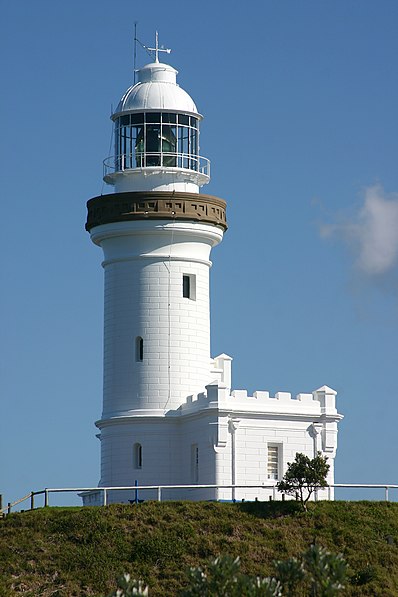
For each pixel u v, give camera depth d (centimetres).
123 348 9369
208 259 9581
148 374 9288
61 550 7781
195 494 8875
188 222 9356
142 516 8050
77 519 8000
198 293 9450
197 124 9725
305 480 8250
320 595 5972
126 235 9369
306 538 7969
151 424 9212
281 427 8956
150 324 9331
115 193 9369
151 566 7669
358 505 8338
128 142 9588
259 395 8950
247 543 7838
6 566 7669
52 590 7481
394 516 8294
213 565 5900
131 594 5659
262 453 8894
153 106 9562
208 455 8850
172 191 9356
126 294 9388
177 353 9319
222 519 8056
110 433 9338
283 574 5947
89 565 7656
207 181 9669
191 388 9325
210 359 9538
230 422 8812
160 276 9362
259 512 8150
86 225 9538
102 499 9169
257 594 5734
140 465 9231
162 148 9550
